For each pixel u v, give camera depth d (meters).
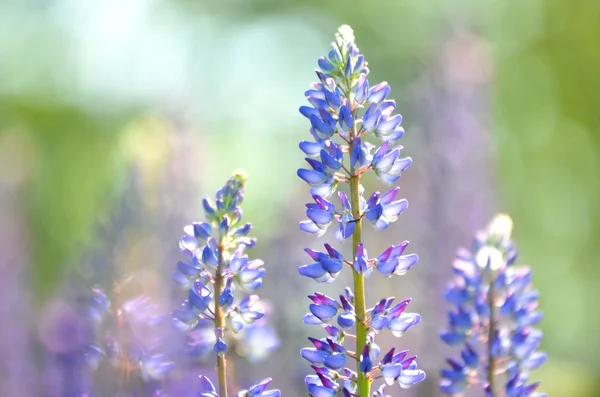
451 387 4.44
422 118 9.91
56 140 21.12
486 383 4.43
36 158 14.03
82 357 5.48
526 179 18.17
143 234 6.54
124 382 4.68
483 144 9.80
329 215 3.62
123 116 21.03
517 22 19.14
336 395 3.56
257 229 11.58
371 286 8.10
